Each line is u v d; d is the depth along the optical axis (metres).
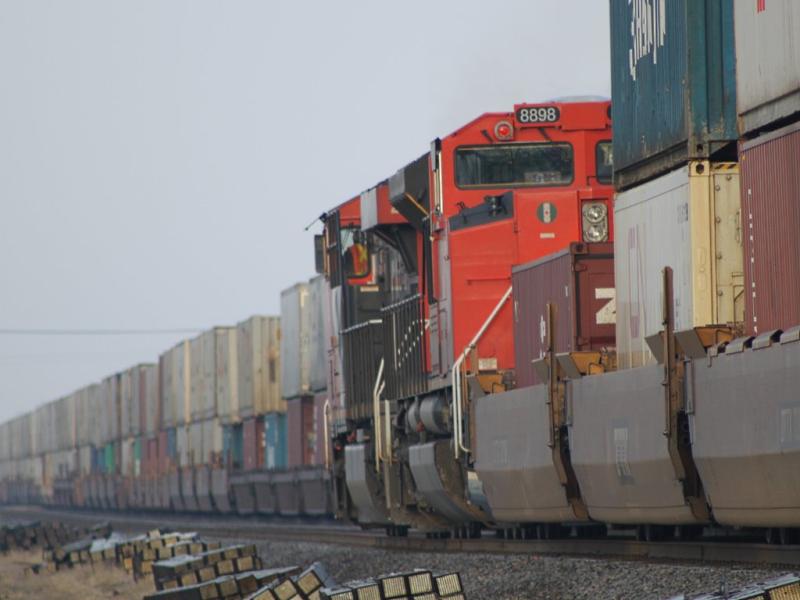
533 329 86.56
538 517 82.62
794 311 55.12
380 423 113.06
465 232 94.25
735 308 62.66
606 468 71.19
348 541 126.44
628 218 72.19
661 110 66.88
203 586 84.81
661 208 67.25
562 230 93.00
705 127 62.97
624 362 72.81
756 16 58.59
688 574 58.47
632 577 61.84
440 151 96.19
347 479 123.69
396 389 110.69
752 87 59.19
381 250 121.44
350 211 124.88
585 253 79.44
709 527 75.00
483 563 81.50
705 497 63.03
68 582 128.12
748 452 55.97
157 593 85.62
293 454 191.25
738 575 55.28
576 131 95.50
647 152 69.00
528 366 87.56
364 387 120.25
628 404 68.38
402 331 108.81
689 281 63.31
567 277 79.94
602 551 75.25
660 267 67.31
